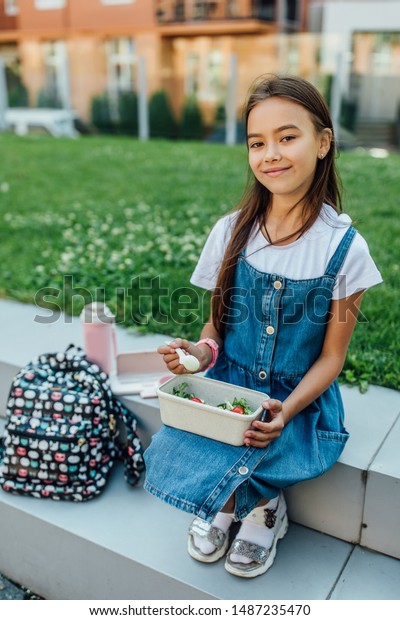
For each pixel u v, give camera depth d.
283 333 1.54
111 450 1.91
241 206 1.65
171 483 1.42
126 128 13.57
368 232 3.70
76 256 3.37
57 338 2.34
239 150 8.26
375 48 12.90
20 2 14.84
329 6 13.09
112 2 14.02
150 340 2.37
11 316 2.58
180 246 3.45
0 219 4.34
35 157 7.43
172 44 13.91
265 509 1.57
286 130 1.42
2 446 1.94
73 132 13.39
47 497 1.80
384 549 1.60
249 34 13.35
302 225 1.52
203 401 1.58
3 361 2.13
